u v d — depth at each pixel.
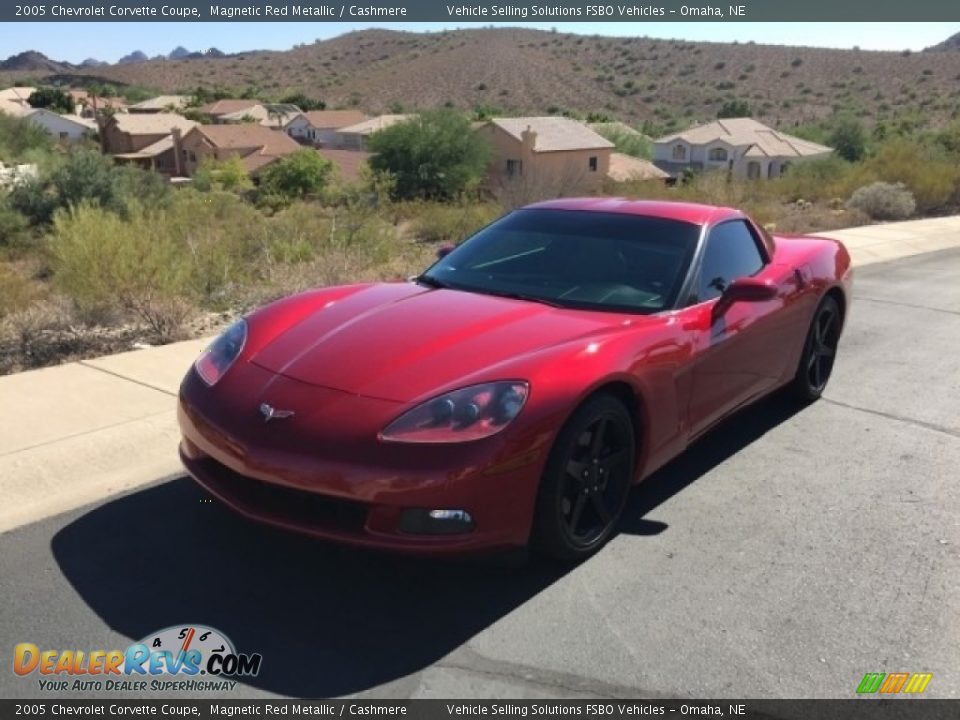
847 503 4.27
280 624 3.10
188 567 3.45
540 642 3.04
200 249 9.95
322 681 2.81
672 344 3.89
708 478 4.55
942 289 10.29
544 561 3.60
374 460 3.05
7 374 5.99
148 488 4.15
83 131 103.81
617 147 73.25
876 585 3.50
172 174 85.44
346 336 3.63
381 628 3.10
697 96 144.12
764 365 4.88
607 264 4.35
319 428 3.15
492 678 2.84
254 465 3.18
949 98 120.00
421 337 3.57
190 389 3.65
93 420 4.91
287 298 4.27
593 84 155.75
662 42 168.38
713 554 3.71
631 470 3.75
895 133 77.69
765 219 16.44
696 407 4.17
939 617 3.28
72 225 8.67
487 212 18.11
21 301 8.20
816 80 141.88
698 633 3.12
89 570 3.42
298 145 82.81
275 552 3.58
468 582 3.41
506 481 3.14
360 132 95.69
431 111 49.53
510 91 155.75
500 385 3.22
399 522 3.06
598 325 3.77
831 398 5.97
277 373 3.45
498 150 57.59
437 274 4.57
